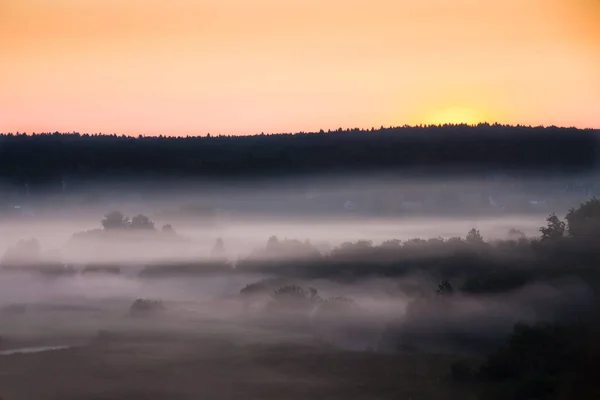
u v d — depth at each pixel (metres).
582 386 65.25
